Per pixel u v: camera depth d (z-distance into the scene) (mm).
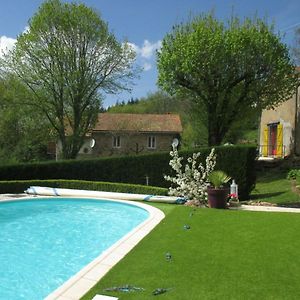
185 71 23141
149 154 19672
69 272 7637
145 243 8125
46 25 26922
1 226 12578
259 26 24578
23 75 27391
